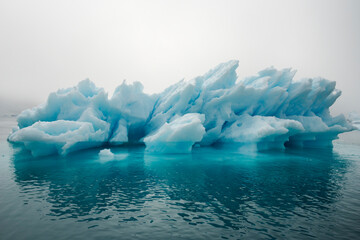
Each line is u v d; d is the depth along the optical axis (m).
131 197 6.53
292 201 6.39
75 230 4.63
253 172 9.60
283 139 16.69
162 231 4.68
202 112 17.31
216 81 17.64
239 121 16.80
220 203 6.20
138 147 16.22
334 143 23.84
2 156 12.25
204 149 16.02
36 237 4.32
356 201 6.43
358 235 4.59
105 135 14.83
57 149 12.62
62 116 14.27
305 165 11.23
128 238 4.39
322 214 5.56
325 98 19.78
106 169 9.67
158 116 16.89
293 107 18.92
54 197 6.39
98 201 6.18
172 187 7.46
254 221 5.17
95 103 15.34
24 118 14.82
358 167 10.90
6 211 5.42
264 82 16.69
